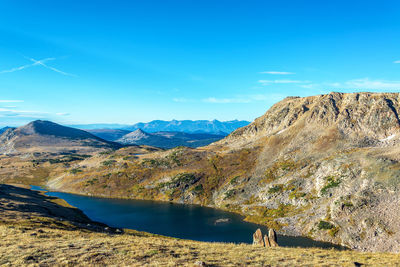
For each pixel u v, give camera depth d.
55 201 152.62
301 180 134.75
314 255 32.16
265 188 144.38
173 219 120.94
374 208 89.81
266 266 26.42
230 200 148.38
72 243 34.47
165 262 26.05
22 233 40.94
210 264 26.17
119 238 42.47
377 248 76.12
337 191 110.62
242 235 96.50
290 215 112.81
